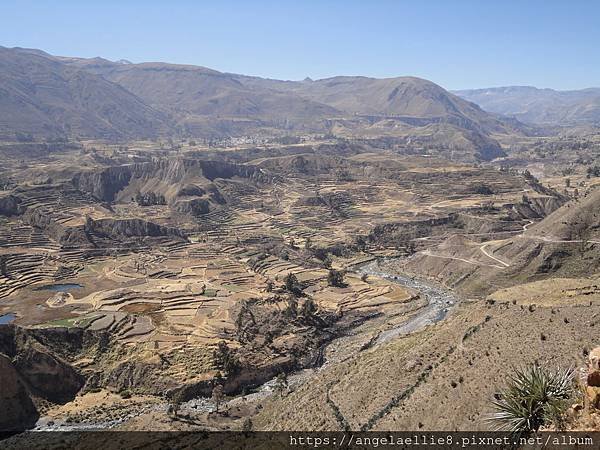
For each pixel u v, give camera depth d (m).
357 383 104.56
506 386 69.69
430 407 79.69
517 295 129.25
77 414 134.00
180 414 129.25
